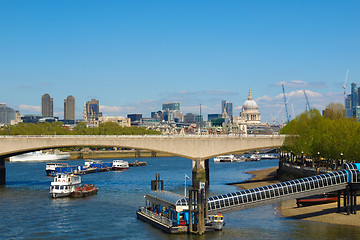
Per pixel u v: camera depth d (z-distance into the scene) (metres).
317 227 96.50
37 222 106.38
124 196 144.00
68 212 117.69
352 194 106.56
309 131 172.25
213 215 97.62
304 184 104.62
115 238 91.50
